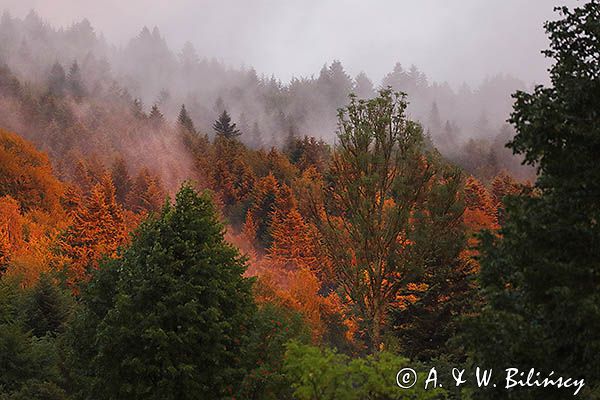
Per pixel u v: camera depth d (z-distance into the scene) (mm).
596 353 6555
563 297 6547
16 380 17547
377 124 14953
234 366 12766
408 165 14781
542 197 7629
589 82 7141
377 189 15000
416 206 14672
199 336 12305
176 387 11891
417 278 17844
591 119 7176
